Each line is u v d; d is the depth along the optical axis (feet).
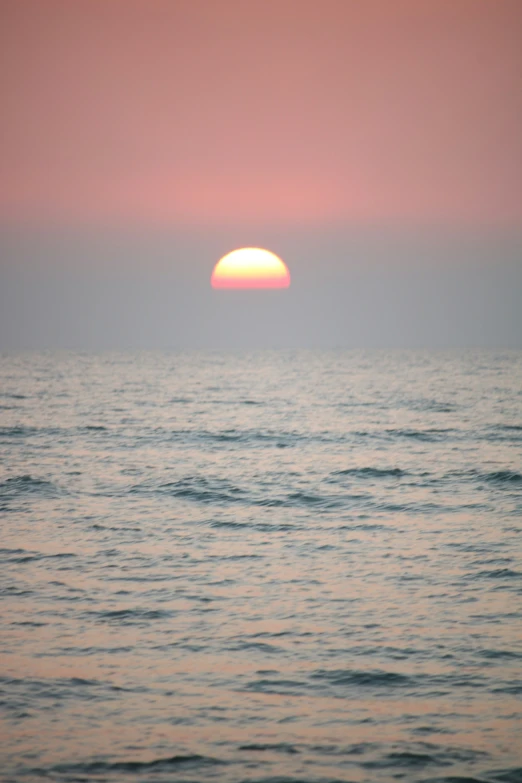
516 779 107.76
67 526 246.88
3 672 137.69
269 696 130.00
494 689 132.16
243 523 253.03
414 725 121.19
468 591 181.37
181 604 172.76
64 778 107.55
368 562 206.18
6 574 194.49
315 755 113.39
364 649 148.15
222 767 110.42
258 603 173.47
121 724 121.08
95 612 167.73
